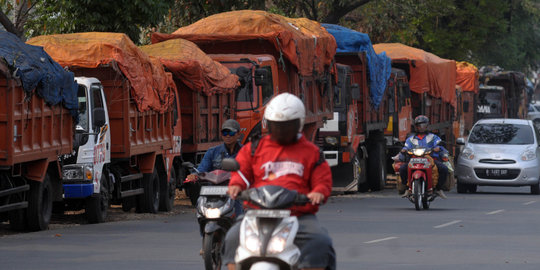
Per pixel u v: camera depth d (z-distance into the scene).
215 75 37.09
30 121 26.64
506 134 49.41
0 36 26.73
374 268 19.66
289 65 40.31
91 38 32.06
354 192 48.03
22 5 47.69
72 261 20.64
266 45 40.56
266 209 11.96
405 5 79.44
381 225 29.31
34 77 26.22
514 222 30.69
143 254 21.84
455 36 100.50
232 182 12.37
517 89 95.50
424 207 36.09
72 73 28.92
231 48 41.03
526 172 46.66
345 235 26.33
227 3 58.97
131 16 46.69
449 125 65.75
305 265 11.91
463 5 103.62
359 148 47.66
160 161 35.47
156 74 34.25
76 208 32.09
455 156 69.56
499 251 22.78
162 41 41.22
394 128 53.94
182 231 27.45
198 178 18.92
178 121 37.06
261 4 59.03
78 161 29.47
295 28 42.16
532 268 19.86
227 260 12.38
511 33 113.50
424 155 35.97
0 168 25.48
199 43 41.28
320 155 12.34
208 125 38.00
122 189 33.50
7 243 24.22
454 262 20.70
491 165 46.91
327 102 45.16
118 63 31.23
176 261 20.61
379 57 49.56
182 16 60.22
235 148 19.11
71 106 28.86
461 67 77.81
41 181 27.55
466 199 42.75
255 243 11.71
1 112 25.50
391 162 58.81
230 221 18.11
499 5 105.25
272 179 12.31
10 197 27.27
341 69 46.28
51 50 31.50
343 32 49.34
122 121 31.84
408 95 57.19
